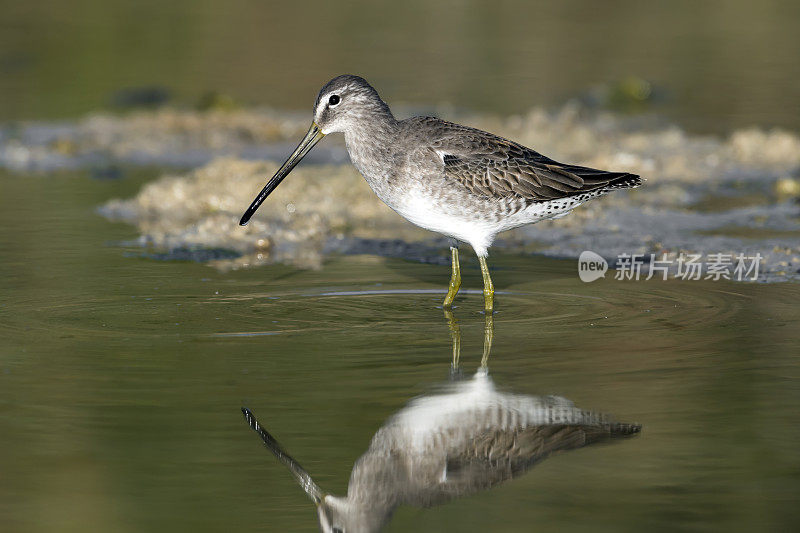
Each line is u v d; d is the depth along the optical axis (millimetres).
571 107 25203
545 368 10836
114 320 12414
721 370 10734
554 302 13461
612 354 11258
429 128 13211
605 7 37750
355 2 38156
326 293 13867
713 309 12992
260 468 8688
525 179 13094
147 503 8109
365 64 29781
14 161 22562
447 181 12945
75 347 11406
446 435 9242
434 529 7785
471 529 7750
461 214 13094
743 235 16922
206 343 11602
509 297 13773
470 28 34500
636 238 16969
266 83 28281
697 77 28562
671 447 9023
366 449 9016
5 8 36094
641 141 23062
